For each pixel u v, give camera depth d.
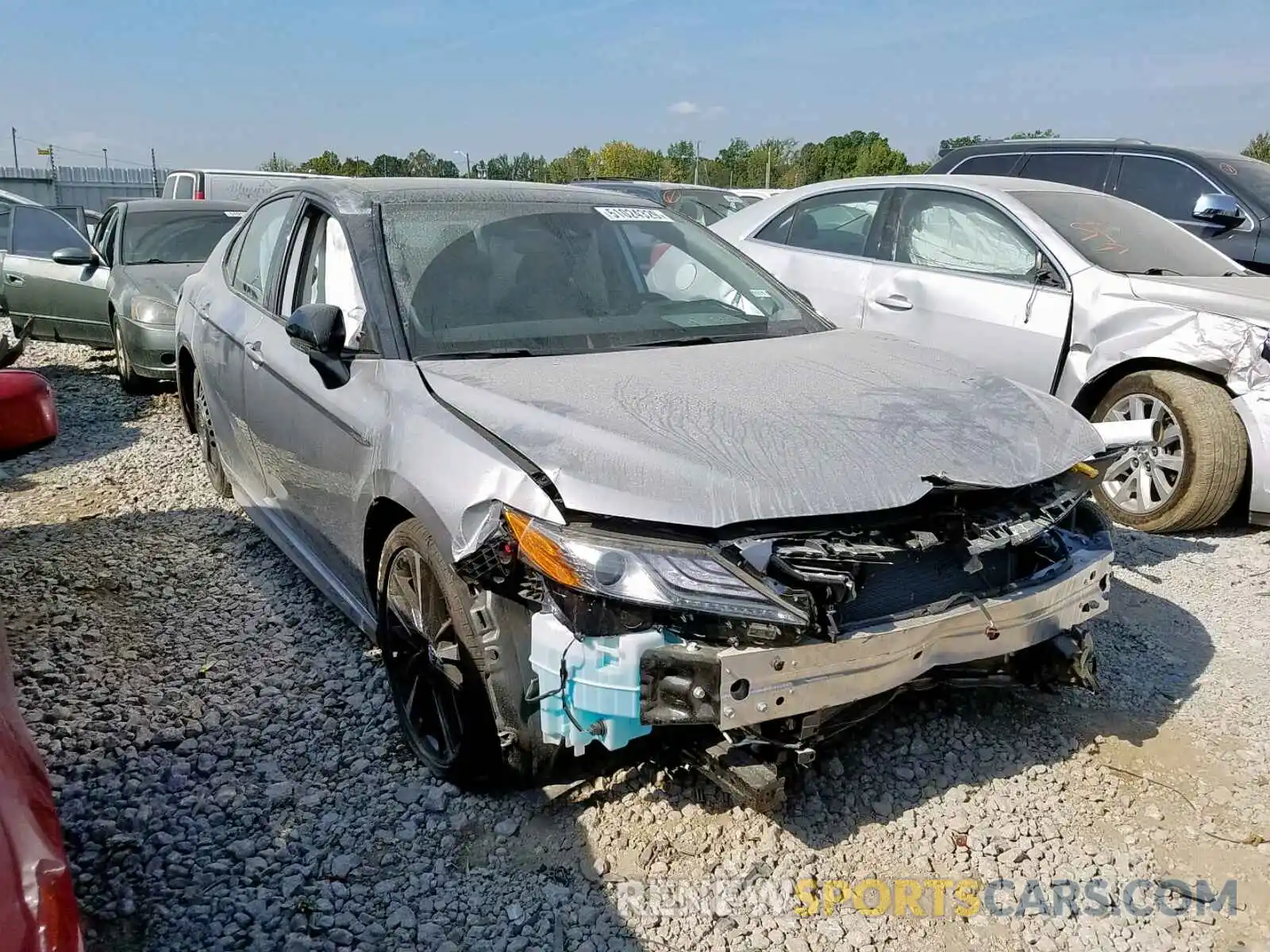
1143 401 5.23
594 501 2.40
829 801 2.92
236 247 4.98
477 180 4.24
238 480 4.82
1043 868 2.69
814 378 3.12
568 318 3.47
